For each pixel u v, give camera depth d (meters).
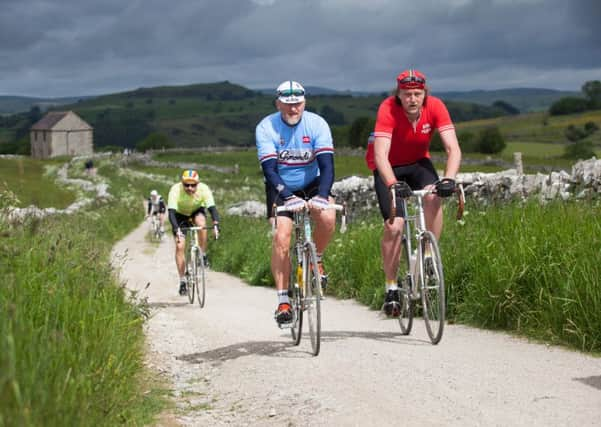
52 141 146.50
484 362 5.25
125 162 82.56
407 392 4.54
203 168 78.38
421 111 6.21
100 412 3.93
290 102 5.92
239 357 6.18
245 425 4.27
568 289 6.03
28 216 7.68
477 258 7.67
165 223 37.69
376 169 6.61
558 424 3.74
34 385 3.41
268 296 11.70
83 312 5.21
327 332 7.18
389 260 6.59
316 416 4.22
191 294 11.19
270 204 6.37
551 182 10.44
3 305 4.35
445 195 5.87
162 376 5.65
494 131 98.81
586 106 157.62
